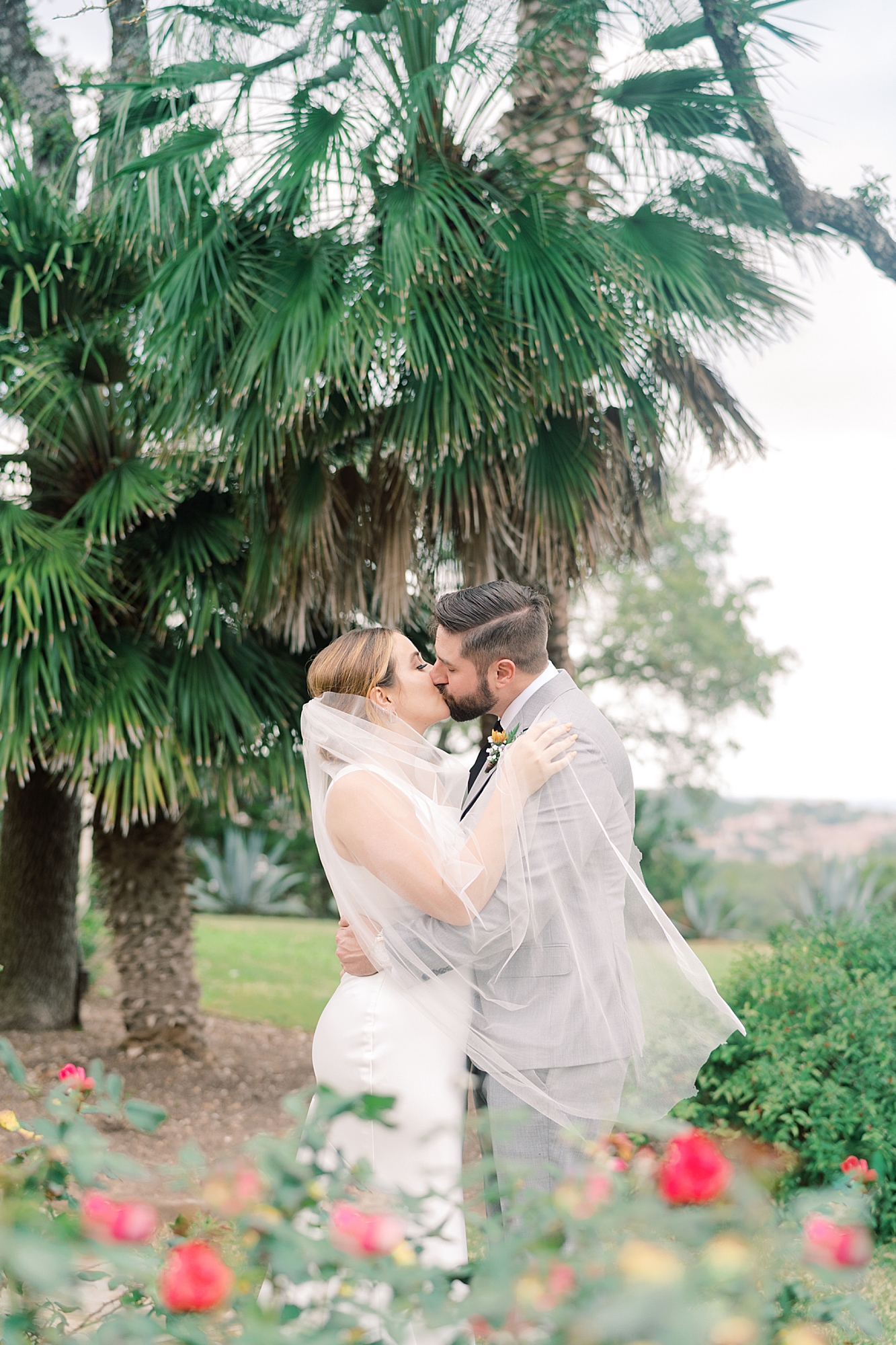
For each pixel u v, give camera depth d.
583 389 4.41
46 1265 0.94
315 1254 1.05
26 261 5.27
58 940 6.75
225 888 16.00
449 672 2.51
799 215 4.96
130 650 5.27
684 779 19.59
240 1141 4.78
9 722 4.67
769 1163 1.33
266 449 4.63
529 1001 2.26
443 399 4.28
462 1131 2.27
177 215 4.57
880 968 4.50
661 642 18.92
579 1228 1.10
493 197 4.43
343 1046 2.27
